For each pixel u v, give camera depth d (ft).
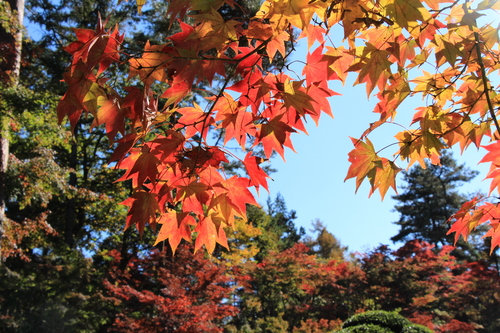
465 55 5.24
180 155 4.51
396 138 5.95
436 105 6.12
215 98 4.67
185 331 28.14
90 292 42.86
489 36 5.17
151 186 4.70
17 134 39.93
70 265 42.37
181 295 31.19
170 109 4.70
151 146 4.38
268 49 4.74
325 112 5.03
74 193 42.55
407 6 3.92
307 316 49.93
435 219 91.91
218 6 4.21
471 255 79.41
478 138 6.17
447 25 4.75
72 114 4.17
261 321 45.34
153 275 40.47
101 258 57.31
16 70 33.50
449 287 49.96
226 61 4.29
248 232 56.59
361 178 5.27
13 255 35.76
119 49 4.20
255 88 4.72
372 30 4.74
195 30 4.14
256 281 51.13
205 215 4.48
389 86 5.39
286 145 5.15
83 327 37.58
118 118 4.35
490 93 5.92
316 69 4.81
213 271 34.81
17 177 33.22
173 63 4.20
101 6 53.47
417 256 50.75
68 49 4.10
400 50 5.18
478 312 47.39
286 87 4.58
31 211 55.36
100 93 4.17
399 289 48.03
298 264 51.01
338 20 4.52
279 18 4.21
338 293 50.29
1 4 30.96
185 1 4.19
